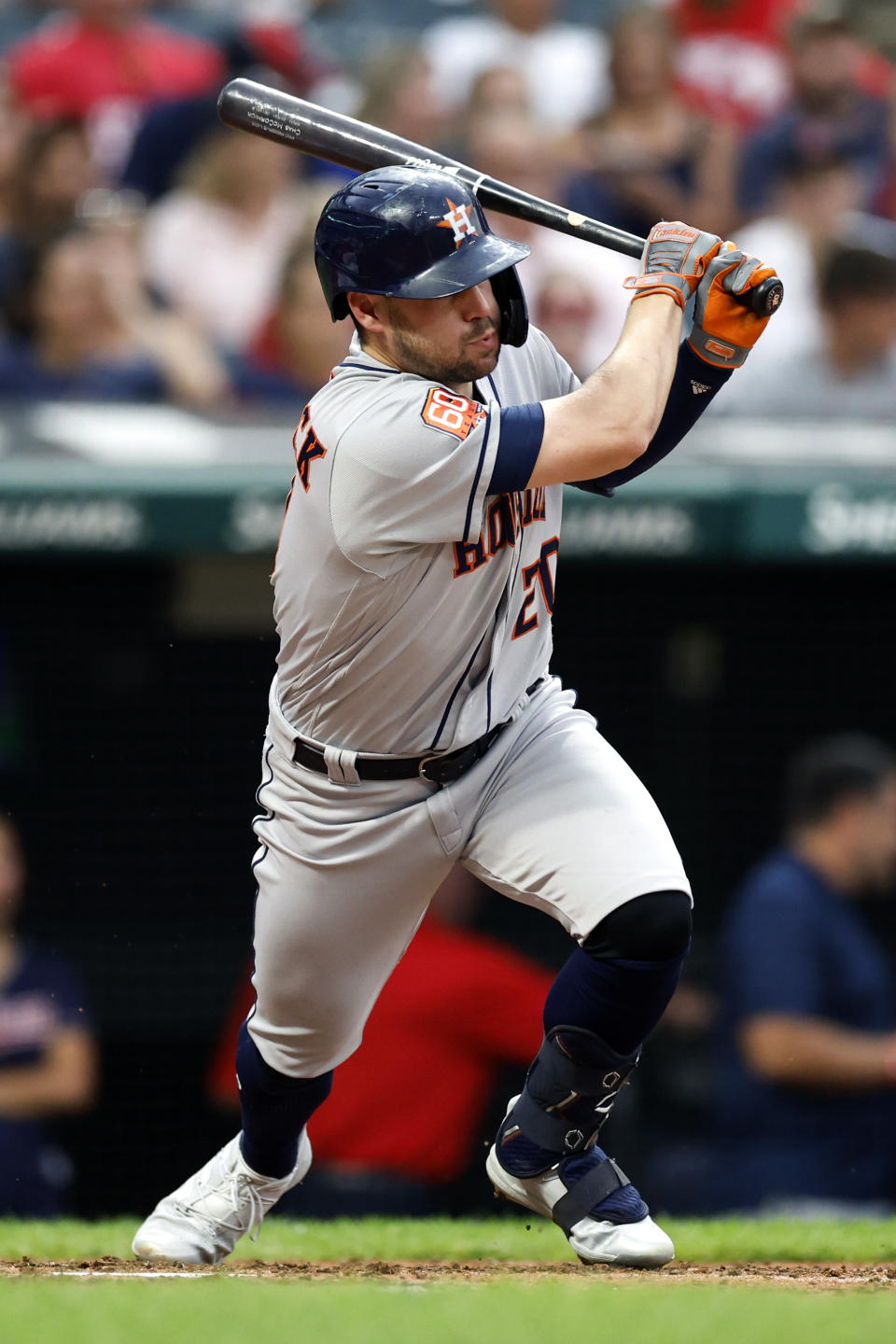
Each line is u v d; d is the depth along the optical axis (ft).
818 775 64.64
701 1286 30.86
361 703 31.68
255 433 84.79
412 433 29.32
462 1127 57.47
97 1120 81.46
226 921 87.04
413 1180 56.85
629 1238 33.40
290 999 33.78
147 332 86.84
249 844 87.30
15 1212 64.18
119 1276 33.42
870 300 88.58
